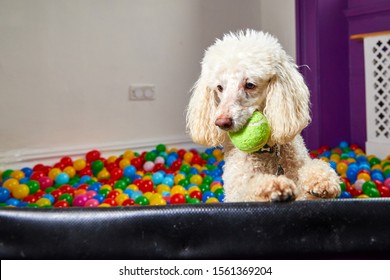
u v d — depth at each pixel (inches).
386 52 136.3
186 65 156.4
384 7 136.6
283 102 56.9
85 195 90.2
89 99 134.5
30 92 123.3
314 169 54.1
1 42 117.7
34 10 122.4
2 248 45.9
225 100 56.1
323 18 145.5
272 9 163.2
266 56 57.2
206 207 45.4
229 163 62.5
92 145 135.1
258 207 45.1
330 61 148.4
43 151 125.5
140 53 144.7
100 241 45.0
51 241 45.4
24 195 95.8
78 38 131.0
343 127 153.8
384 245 44.2
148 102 147.9
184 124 157.4
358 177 100.4
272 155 59.7
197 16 157.6
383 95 138.5
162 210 45.4
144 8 144.7
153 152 135.7
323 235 44.4
